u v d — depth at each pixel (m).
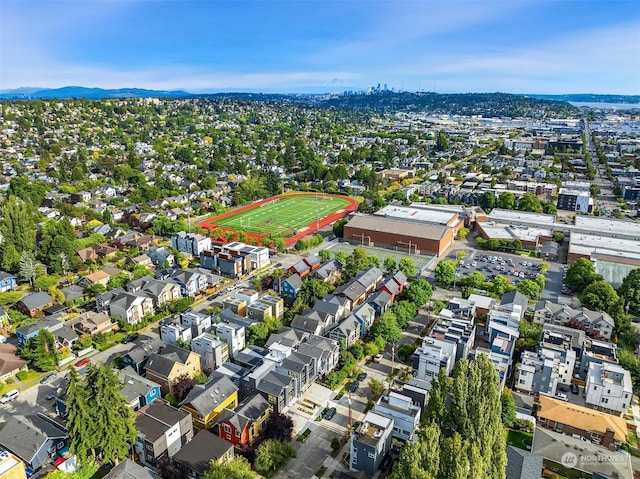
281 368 80.50
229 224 191.62
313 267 134.12
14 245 139.25
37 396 82.25
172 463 63.88
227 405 76.31
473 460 49.78
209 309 112.38
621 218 197.88
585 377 88.00
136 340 99.38
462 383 58.66
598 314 104.56
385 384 85.56
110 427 62.62
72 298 116.06
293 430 73.38
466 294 118.25
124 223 178.62
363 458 64.31
